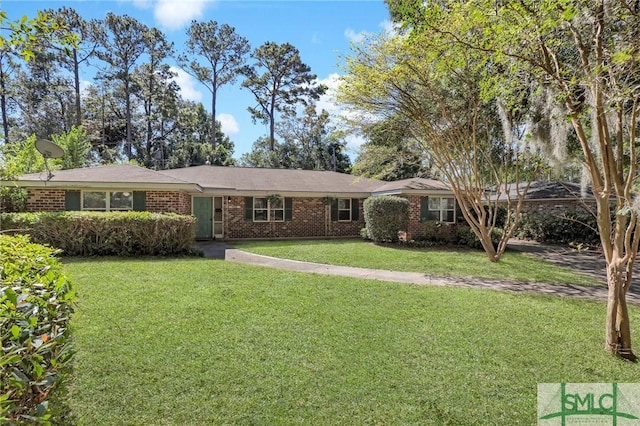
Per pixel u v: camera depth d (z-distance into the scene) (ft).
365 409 10.18
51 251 11.07
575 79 12.51
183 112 119.24
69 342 7.14
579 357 13.92
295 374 11.93
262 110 121.39
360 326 16.39
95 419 9.32
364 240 52.60
